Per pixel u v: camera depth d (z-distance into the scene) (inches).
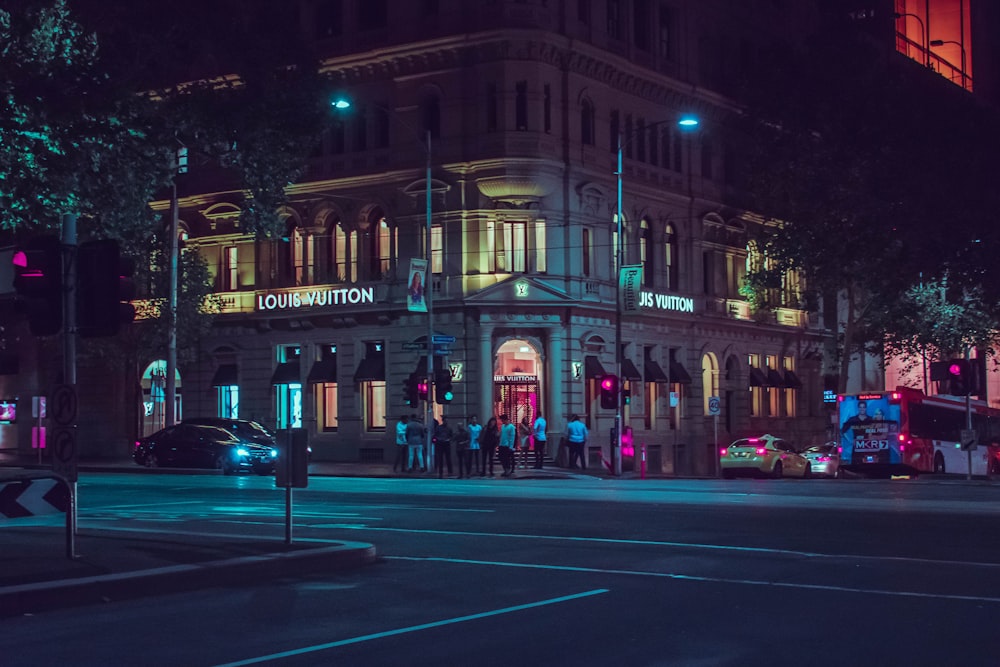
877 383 2844.5
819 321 2539.4
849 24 2458.2
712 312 2203.5
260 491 1216.8
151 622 446.9
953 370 1651.1
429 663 368.8
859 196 2016.5
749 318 2305.6
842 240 2062.0
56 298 558.6
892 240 2049.7
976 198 2027.6
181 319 1925.4
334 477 1622.8
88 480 1485.0
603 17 1983.3
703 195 2197.3
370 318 1952.5
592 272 1927.9
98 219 1062.4
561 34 1866.4
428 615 458.3
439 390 1658.5
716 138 2250.2
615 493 1146.7
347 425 1972.2
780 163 2079.2
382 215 1956.2
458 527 804.6
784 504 979.3
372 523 836.6
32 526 791.7
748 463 1769.2
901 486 1346.0
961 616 444.8
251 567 554.6
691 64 2178.9
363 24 1958.7
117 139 995.9
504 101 1834.4
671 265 2143.2
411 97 1911.9
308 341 2020.2
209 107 1150.3
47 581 494.9
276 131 1200.8
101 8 1050.7
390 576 568.4
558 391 1857.8
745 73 2160.4
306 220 2015.3
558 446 1852.9
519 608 471.2
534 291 1841.8
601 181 1947.6
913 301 2164.1
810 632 413.7
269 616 458.9
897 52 2832.2
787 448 1834.4
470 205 1859.0
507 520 848.9
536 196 1855.3
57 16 927.7
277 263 2048.5
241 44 1157.7
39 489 546.3
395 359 1927.9
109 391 2202.3
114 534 689.0
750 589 515.5
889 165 2012.8
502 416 1876.2
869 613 452.1
